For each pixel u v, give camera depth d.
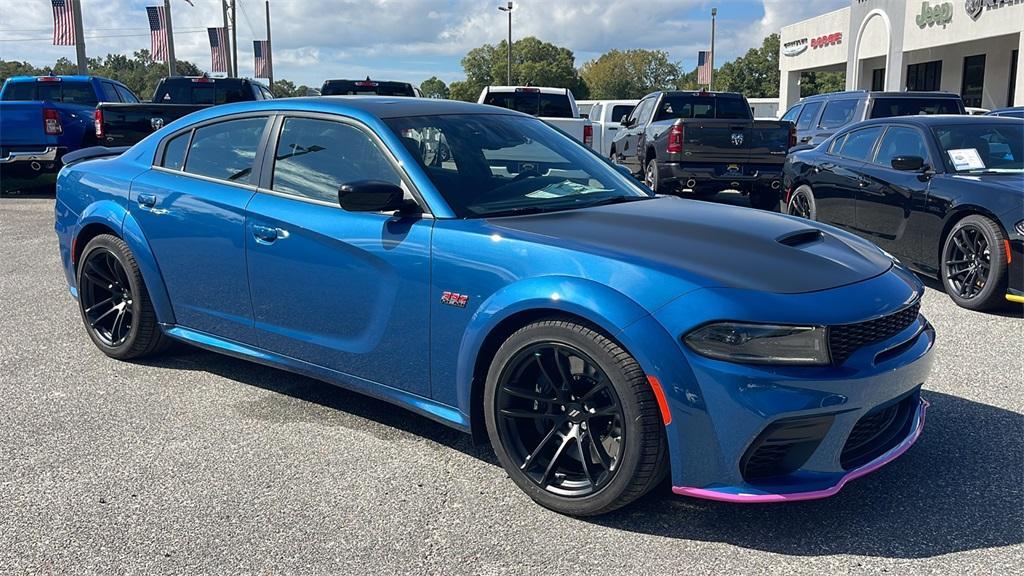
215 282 4.31
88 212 4.88
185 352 5.19
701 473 2.86
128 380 4.68
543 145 4.25
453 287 3.32
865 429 3.03
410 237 3.48
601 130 19.02
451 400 3.46
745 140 11.02
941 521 3.05
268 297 4.06
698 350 2.79
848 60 33.38
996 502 3.19
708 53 49.94
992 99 27.16
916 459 3.58
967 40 24.78
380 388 3.73
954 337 5.54
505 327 3.24
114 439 3.86
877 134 7.92
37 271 7.79
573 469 3.18
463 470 3.54
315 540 2.97
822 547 2.89
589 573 2.75
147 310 4.75
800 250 3.23
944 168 6.87
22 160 13.39
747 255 3.10
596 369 2.95
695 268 2.96
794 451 2.87
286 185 4.03
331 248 3.73
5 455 3.68
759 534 2.98
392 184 3.48
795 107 15.20
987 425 3.95
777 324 2.77
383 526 3.07
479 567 2.80
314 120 4.04
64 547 2.93
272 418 4.12
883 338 3.00
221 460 3.64
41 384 4.61
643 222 3.43
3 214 11.77
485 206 3.58
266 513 3.17
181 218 4.38
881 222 7.45
